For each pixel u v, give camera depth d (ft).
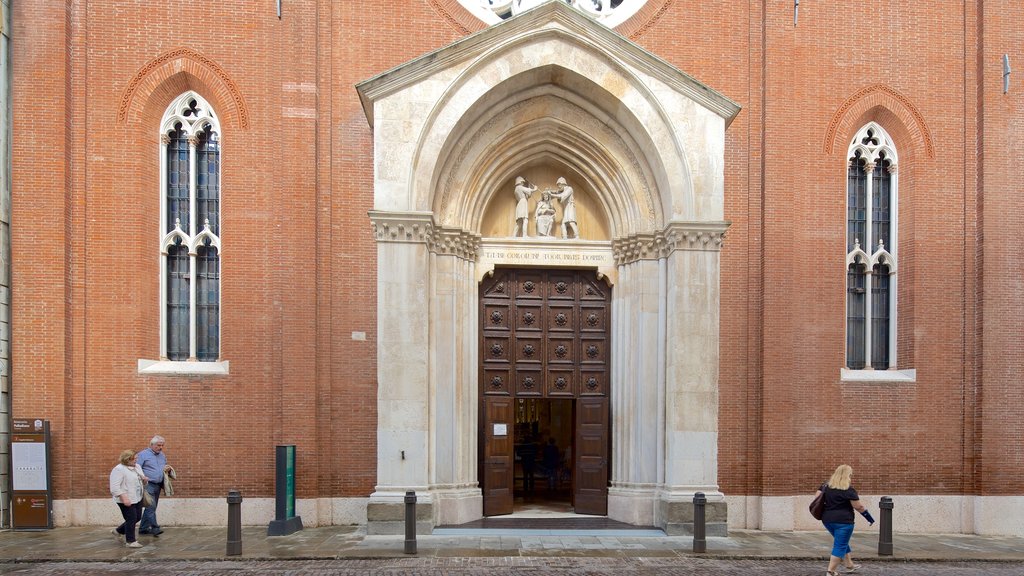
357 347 43.83
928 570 35.55
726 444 45.01
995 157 47.32
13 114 42.80
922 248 47.50
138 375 43.01
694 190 40.96
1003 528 45.62
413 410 38.99
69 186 43.29
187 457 42.96
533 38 41.06
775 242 45.78
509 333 45.85
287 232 43.57
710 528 39.24
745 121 46.52
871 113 47.93
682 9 46.65
